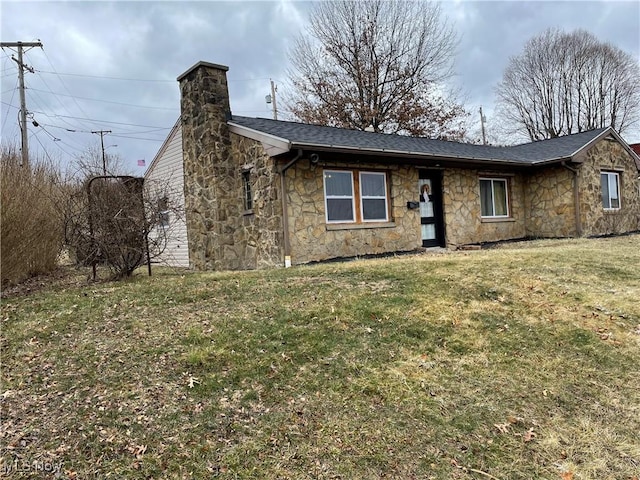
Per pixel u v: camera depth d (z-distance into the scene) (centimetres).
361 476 262
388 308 513
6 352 424
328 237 964
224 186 1042
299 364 387
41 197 876
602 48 3120
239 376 367
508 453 286
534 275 657
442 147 1292
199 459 271
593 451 290
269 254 936
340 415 318
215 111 1058
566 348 432
